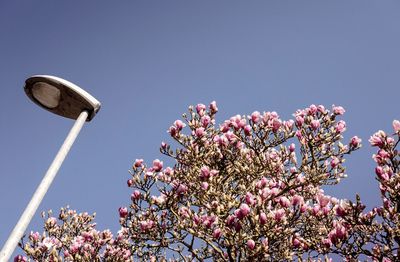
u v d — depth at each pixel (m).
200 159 7.76
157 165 8.09
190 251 7.46
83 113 4.20
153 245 7.91
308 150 7.59
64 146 3.79
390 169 5.72
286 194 7.62
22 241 8.32
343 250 5.96
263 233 5.95
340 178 7.34
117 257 8.48
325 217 6.68
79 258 8.30
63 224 10.27
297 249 6.63
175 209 7.82
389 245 5.76
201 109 8.18
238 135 7.85
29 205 3.19
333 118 7.63
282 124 7.93
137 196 8.04
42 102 4.46
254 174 7.61
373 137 5.96
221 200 6.80
